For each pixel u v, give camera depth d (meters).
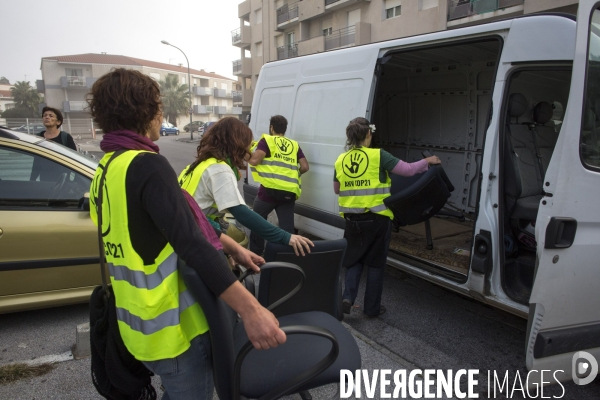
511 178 3.36
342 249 2.26
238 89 76.44
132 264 1.31
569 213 2.09
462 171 5.46
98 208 1.39
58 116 5.55
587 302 2.23
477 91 5.17
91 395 2.47
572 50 2.54
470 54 4.64
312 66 4.68
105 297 1.51
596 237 2.20
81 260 3.25
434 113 5.77
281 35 31.52
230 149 2.34
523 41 2.79
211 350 1.49
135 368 1.51
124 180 1.29
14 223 3.04
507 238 3.46
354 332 3.28
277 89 5.28
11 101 76.19
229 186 2.24
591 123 2.16
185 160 18.11
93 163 3.62
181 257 1.29
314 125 4.55
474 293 3.10
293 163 4.39
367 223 3.24
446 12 16.89
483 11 15.32
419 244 4.23
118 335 1.46
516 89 3.95
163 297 1.32
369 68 3.94
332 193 4.35
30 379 2.61
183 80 65.00
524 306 2.81
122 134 1.40
